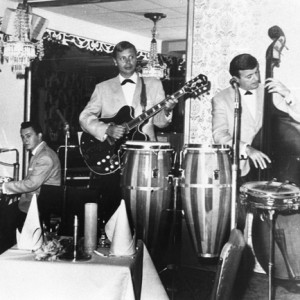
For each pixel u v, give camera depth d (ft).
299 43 13.33
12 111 17.06
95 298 7.05
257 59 13.78
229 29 14.08
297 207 10.43
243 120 13.87
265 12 13.66
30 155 17.01
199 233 12.63
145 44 14.96
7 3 16.81
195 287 11.54
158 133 14.61
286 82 13.50
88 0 15.43
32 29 16.21
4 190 14.38
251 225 12.62
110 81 15.37
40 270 7.22
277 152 13.62
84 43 15.75
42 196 12.03
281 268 11.76
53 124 16.20
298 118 13.39
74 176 15.44
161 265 12.95
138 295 7.86
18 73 16.80
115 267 7.09
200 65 14.44
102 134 15.06
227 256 6.48
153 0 14.74
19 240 8.02
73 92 15.98
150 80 14.94
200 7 14.37
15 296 7.28
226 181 12.42
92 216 7.89
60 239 8.64
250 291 11.39
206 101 14.37
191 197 12.47
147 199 12.72
